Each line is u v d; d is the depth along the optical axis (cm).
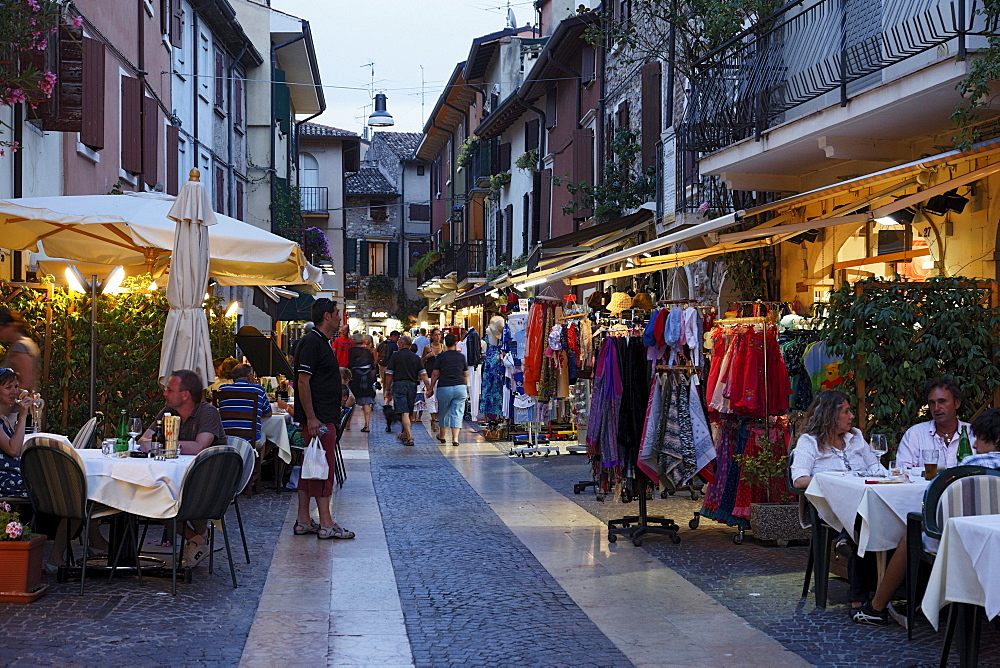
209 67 2748
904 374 880
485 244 4000
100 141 1367
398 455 1658
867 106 1030
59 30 1230
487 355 1878
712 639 625
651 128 2003
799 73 1243
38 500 712
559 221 2869
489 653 594
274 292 1917
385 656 584
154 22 2083
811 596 736
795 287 1403
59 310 1047
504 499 1192
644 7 1755
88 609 662
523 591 748
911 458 753
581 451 1656
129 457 741
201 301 913
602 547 916
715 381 984
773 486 934
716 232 1166
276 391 1589
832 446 739
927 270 1147
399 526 1010
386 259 5994
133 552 766
